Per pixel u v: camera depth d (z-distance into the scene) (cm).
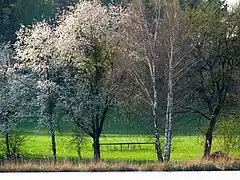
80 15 5609
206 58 5550
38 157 5694
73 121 5544
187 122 5559
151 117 5612
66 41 5550
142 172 3503
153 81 5312
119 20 5659
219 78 5497
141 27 5491
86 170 3600
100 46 5522
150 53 5378
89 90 5562
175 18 5406
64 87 5631
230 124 4934
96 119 5600
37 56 5678
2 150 5706
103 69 5531
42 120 5578
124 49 5506
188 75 5569
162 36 5466
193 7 5647
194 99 5559
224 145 4947
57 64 5644
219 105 5441
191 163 3659
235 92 5491
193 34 5469
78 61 5519
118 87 5531
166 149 5222
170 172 3525
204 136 5538
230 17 5484
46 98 5544
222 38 5500
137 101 5547
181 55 5438
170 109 5269
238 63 5516
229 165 3678
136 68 5469
